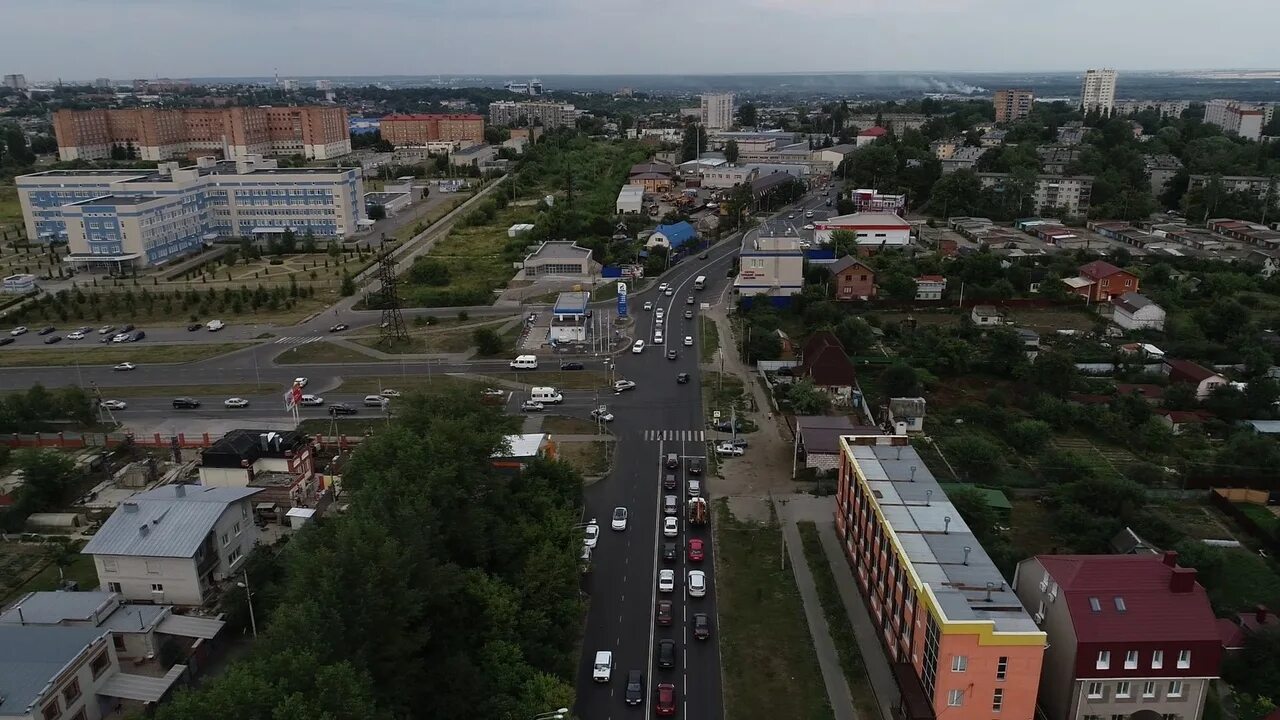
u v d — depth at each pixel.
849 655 74.69
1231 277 185.38
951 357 140.12
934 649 61.72
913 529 73.69
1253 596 82.62
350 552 60.00
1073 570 67.31
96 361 154.00
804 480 107.19
